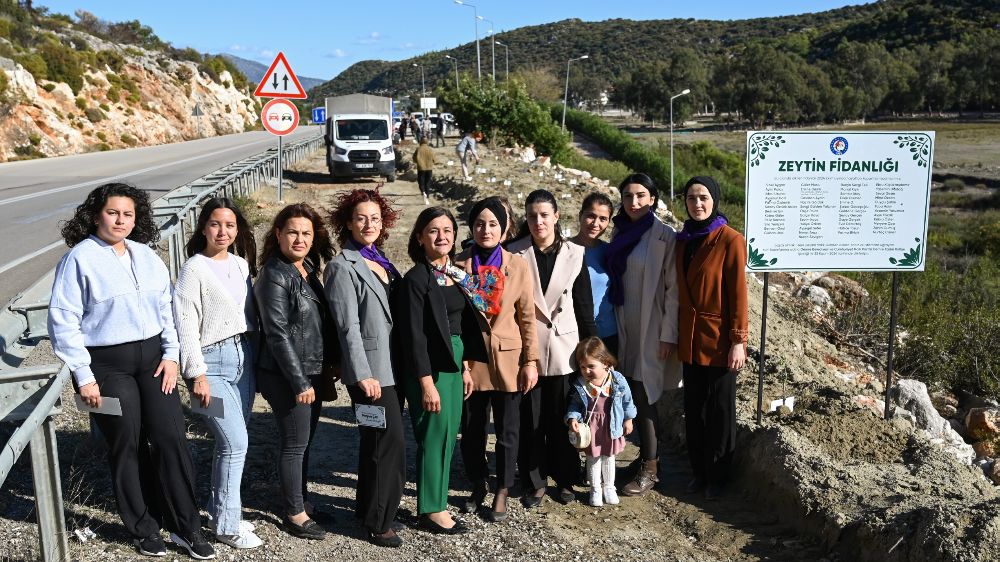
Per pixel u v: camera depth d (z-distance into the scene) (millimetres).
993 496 4699
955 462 5234
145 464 4211
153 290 4031
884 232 5695
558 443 5105
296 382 4172
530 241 5035
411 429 6500
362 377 4234
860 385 8438
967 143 81188
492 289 4660
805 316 11219
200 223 4219
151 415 4039
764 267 5668
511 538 4602
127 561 4062
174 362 4098
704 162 62844
